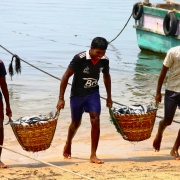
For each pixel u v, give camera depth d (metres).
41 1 94.12
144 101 21.20
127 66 31.97
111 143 14.74
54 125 11.10
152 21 36.47
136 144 14.62
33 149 10.95
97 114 11.46
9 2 89.75
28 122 10.79
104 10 76.69
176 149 12.15
